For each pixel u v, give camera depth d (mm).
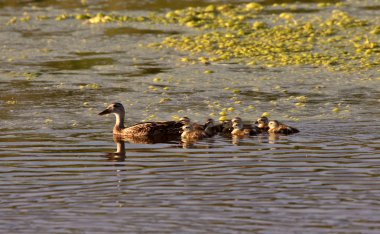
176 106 26594
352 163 19547
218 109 26109
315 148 21109
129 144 22375
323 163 19609
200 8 43156
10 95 28484
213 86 28938
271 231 15273
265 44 34938
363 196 17047
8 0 47156
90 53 34781
